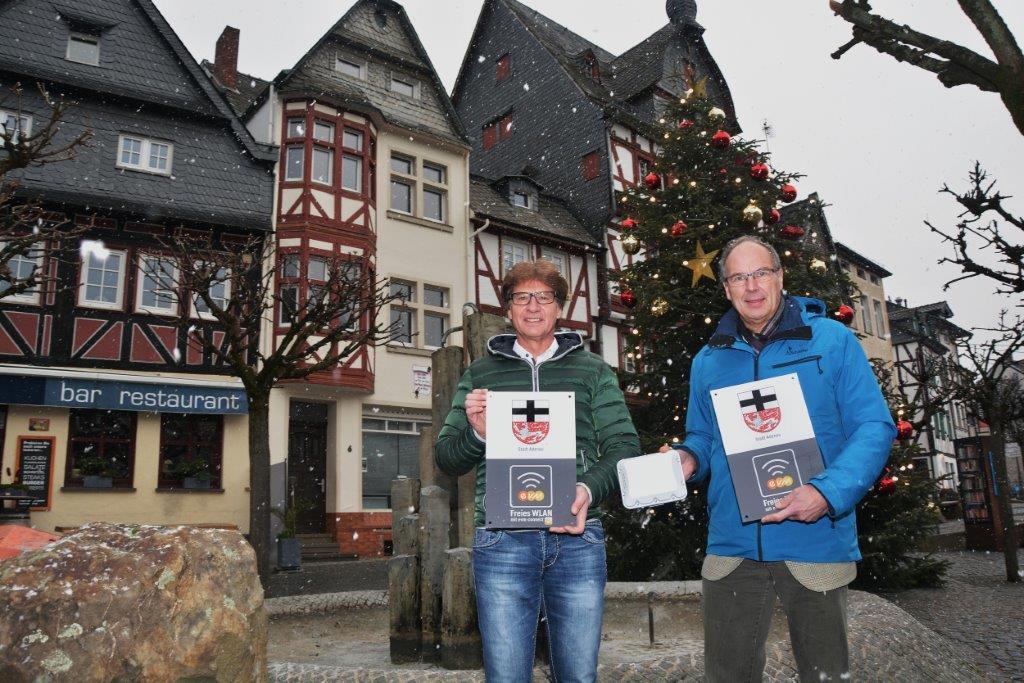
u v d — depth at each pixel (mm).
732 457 2588
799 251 11195
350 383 18312
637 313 11469
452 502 4703
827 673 2506
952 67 4660
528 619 2582
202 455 17188
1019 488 52688
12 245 9297
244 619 2227
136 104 17500
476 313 4691
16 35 16547
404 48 22953
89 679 1981
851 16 4777
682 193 11586
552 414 2586
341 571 14227
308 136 19469
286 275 18578
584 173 27047
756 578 2645
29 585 2074
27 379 15195
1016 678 5457
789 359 2670
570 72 28641
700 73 29781
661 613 6848
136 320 16641
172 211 17234
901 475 9742
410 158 21938
